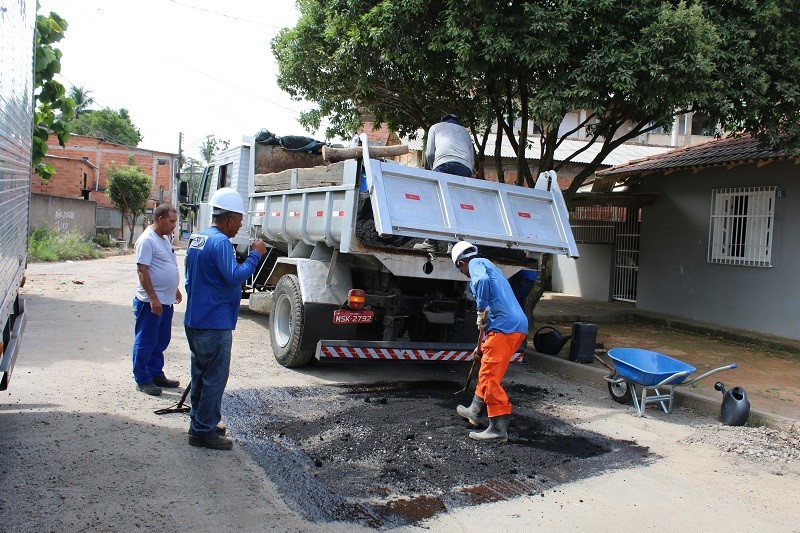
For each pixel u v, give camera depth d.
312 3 10.54
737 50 7.83
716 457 5.08
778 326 10.74
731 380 7.82
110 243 32.66
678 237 12.88
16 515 3.31
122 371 6.42
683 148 14.14
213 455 4.39
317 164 10.38
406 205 6.06
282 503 3.75
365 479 4.20
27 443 4.29
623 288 14.89
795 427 5.80
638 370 6.09
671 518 3.91
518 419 5.82
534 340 8.72
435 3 8.29
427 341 7.58
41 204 27.02
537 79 8.26
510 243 6.59
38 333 8.06
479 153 11.27
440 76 9.41
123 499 3.60
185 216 13.87
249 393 6.09
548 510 3.92
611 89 7.93
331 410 5.71
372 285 7.14
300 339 6.87
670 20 7.28
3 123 3.30
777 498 4.31
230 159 10.46
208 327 4.38
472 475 4.39
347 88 11.26
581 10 7.57
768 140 8.56
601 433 5.57
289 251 8.21
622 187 14.80
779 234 10.77
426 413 5.76
